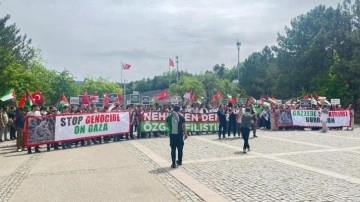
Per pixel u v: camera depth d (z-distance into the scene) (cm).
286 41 5625
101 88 10194
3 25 4028
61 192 929
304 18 5462
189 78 7919
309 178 1019
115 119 2177
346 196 816
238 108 2441
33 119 1708
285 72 5394
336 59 4372
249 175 1073
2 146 2008
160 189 934
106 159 1447
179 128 1252
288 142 1920
